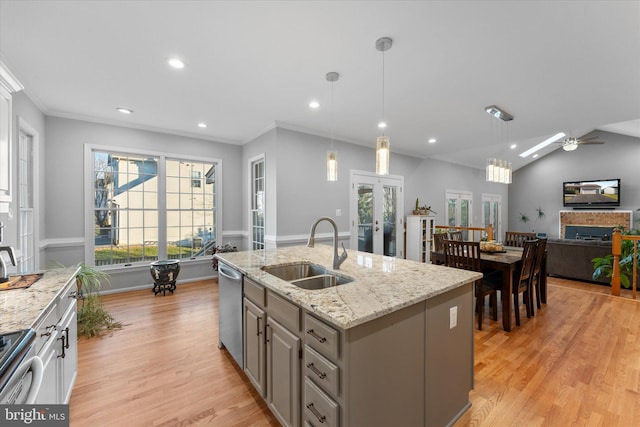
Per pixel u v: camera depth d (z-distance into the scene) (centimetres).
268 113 375
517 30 200
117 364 228
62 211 371
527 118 392
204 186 495
